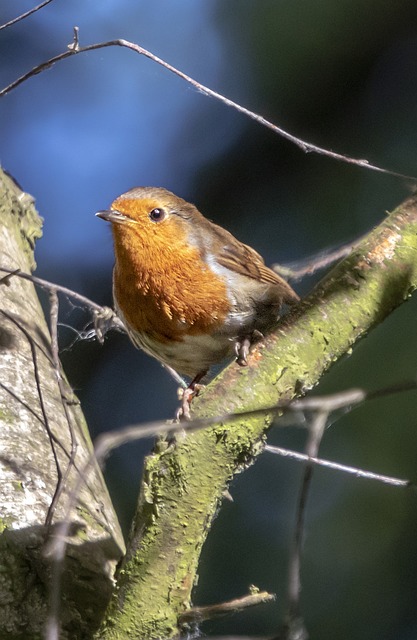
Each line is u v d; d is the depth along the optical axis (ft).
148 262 24.04
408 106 35.12
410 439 31.50
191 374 26.13
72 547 20.95
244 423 18.12
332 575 31.42
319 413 13.83
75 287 37.22
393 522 31.60
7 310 26.71
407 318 31.86
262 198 35.60
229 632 30.91
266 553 32.24
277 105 35.96
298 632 13.61
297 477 33.01
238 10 36.99
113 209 24.39
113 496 33.73
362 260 19.19
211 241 24.67
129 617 17.90
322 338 18.78
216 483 18.15
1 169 31.30
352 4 35.37
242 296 24.32
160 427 13.35
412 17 35.22
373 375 31.50
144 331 24.94
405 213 19.60
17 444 23.06
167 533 17.97
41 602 19.70
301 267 27.22
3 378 24.63
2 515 21.04
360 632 30.78
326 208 34.63
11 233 29.99
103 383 36.19
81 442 24.85
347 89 35.47
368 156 34.99
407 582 31.04
